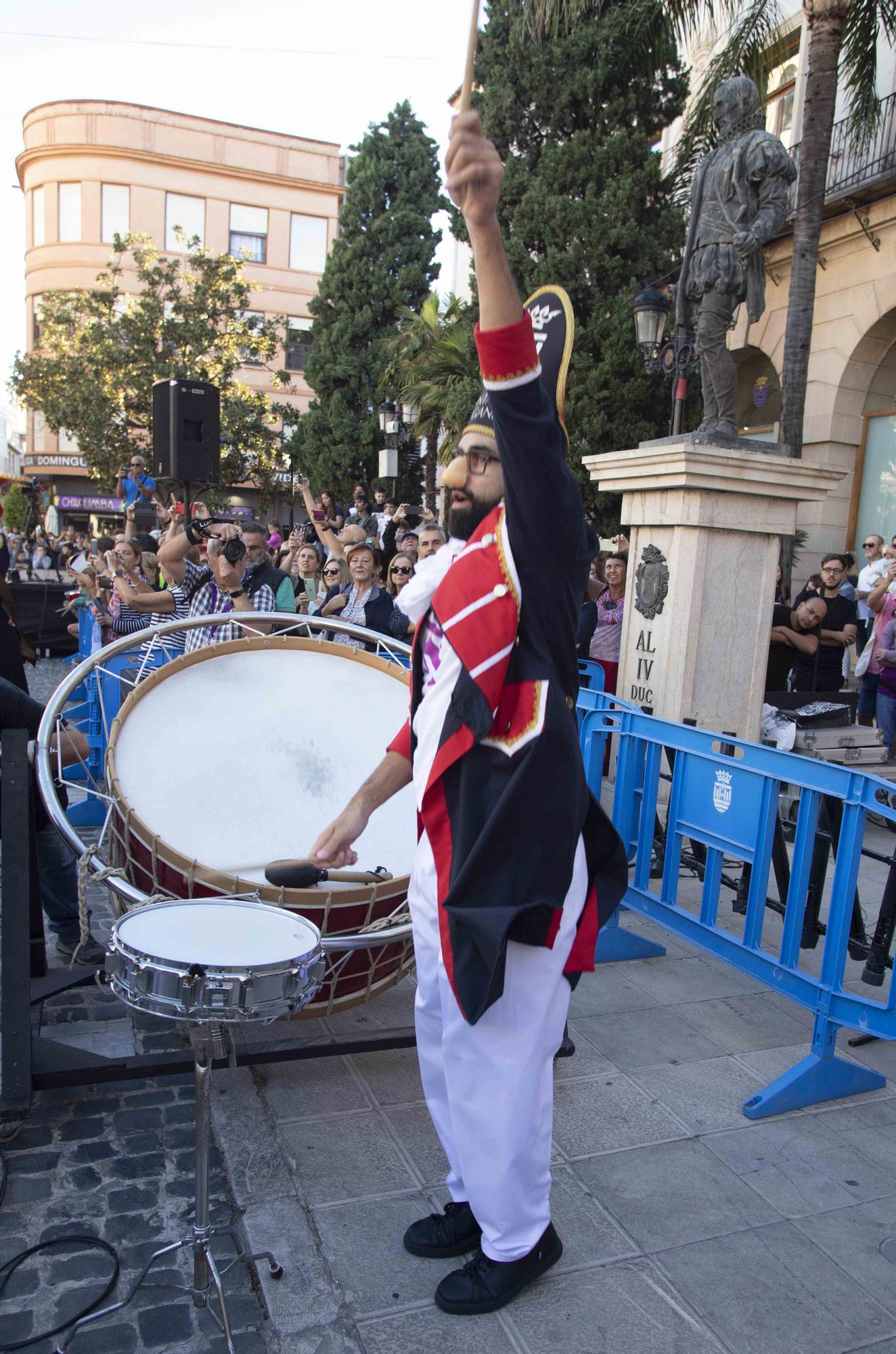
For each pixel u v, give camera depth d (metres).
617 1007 3.51
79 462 30.36
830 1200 2.45
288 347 23.52
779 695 6.36
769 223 5.50
